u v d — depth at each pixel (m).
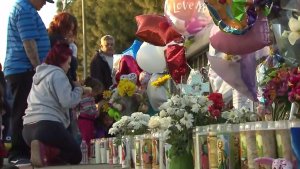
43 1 8.61
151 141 6.17
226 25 4.80
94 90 10.33
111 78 11.20
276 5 4.36
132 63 10.24
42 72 8.18
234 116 5.21
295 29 4.09
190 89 6.97
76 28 9.39
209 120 5.39
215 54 5.22
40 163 7.93
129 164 7.31
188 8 6.17
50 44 8.90
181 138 5.38
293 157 3.46
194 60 9.88
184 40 6.95
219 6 4.77
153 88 8.78
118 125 7.76
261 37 4.76
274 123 3.60
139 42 10.78
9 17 8.59
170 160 5.45
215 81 6.24
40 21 8.56
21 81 8.48
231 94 6.16
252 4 4.66
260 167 3.67
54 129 8.00
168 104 5.50
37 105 8.09
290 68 4.02
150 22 7.05
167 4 6.39
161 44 7.23
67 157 8.16
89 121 10.52
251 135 3.80
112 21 38.62
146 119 7.67
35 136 7.96
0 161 7.20
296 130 3.40
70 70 9.22
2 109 8.37
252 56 5.18
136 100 9.55
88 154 10.52
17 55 8.50
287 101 3.91
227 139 4.19
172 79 8.07
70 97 8.07
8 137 9.21
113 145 8.23
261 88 4.38
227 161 4.16
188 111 5.45
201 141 4.65
